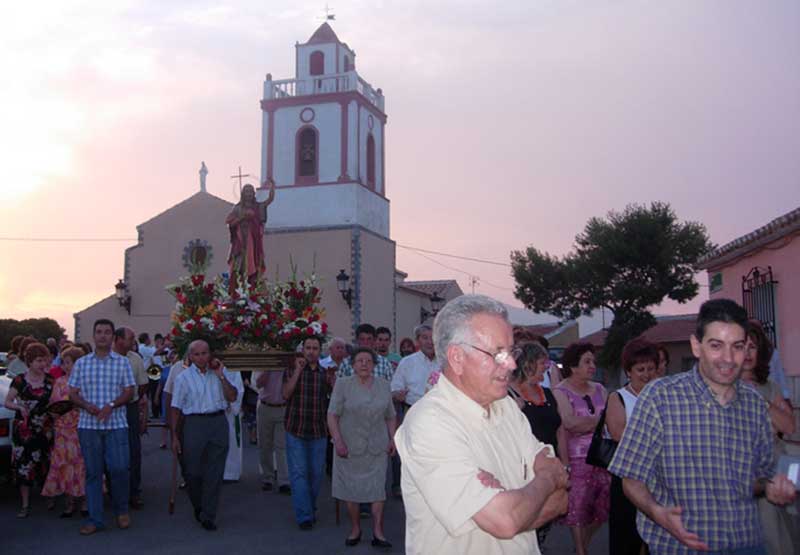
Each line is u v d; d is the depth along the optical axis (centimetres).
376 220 3844
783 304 1333
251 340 1125
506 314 318
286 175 3719
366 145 3878
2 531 895
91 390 887
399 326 3959
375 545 821
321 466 941
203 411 910
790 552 527
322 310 1196
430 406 306
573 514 705
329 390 946
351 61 4025
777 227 1290
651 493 405
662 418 394
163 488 1164
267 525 928
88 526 884
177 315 1127
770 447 402
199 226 3488
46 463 988
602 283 3231
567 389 734
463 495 278
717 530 383
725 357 383
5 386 1108
